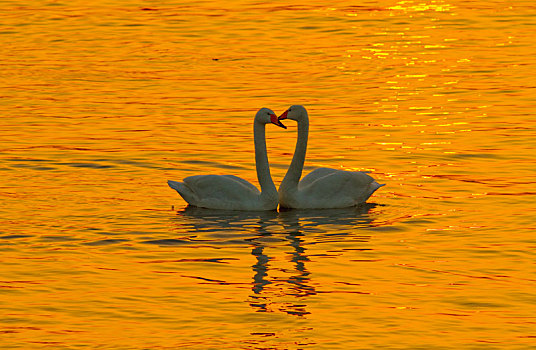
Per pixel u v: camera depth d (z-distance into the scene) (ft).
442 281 41.83
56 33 131.44
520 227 50.70
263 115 54.54
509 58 110.73
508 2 158.30
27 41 125.18
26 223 50.67
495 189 59.41
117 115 82.84
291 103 87.97
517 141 73.15
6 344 34.27
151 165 65.51
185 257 45.24
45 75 102.32
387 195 58.34
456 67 105.50
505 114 83.05
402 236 49.21
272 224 51.65
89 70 105.50
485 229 50.39
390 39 124.67
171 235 49.03
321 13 147.74
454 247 47.14
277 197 55.21
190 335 35.37
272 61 110.42
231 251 46.37
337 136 75.25
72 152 68.80
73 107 86.22
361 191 56.24
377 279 42.16
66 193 57.62
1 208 53.72
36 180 60.80
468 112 83.97
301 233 49.83
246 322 36.78
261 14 147.54
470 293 40.27
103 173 63.10
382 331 35.94
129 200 56.39
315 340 34.99
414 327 36.35
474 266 44.04
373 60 110.22
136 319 37.01
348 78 100.07
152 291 40.27
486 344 34.68
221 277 42.29
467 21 139.03
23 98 90.02
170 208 54.85
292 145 72.79
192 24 138.72
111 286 40.81
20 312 37.55
